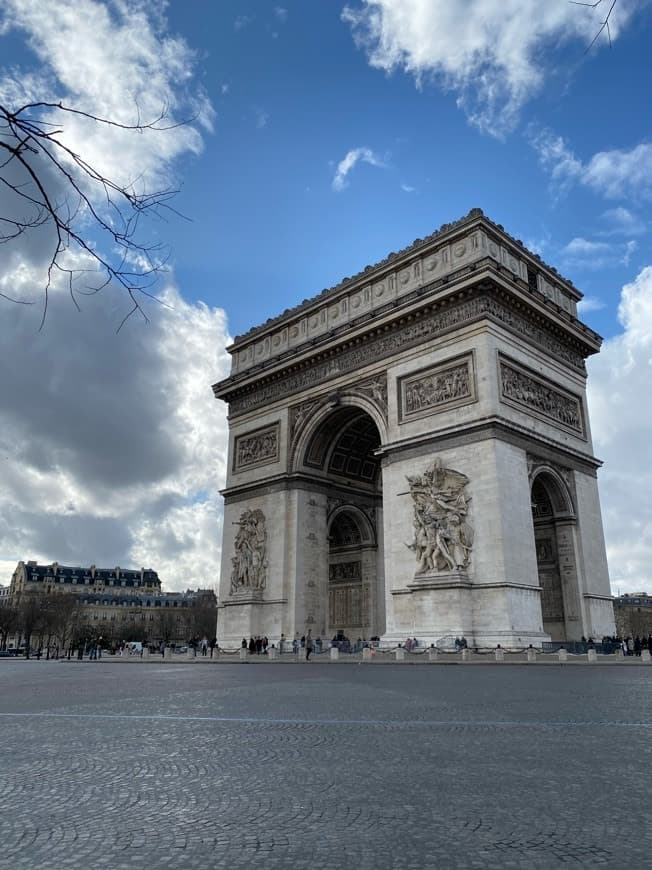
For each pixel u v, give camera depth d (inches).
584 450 3006.9
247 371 3663.9
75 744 627.8
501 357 2674.7
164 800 417.4
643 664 1941.4
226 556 3531.0
